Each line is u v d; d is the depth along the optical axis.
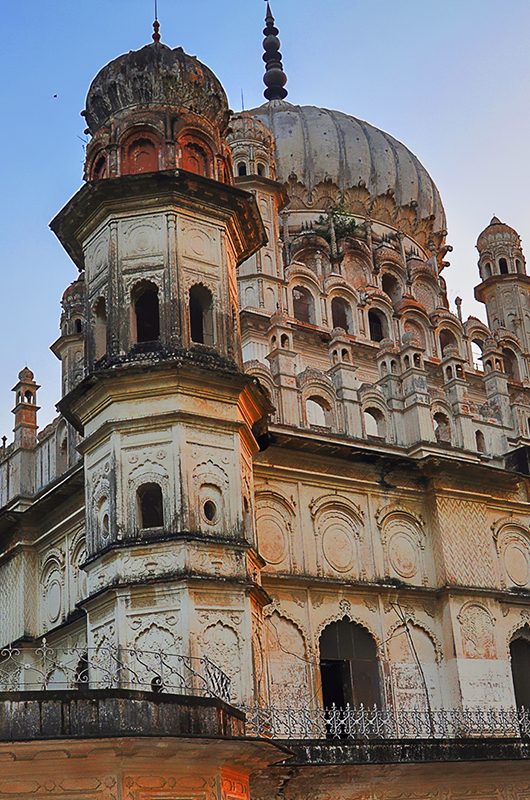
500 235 36.88
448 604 24.16
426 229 37.03
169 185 20.52
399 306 32.84
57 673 23.28
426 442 25.20
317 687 21.95
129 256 20.50
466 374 32.25
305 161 34.81
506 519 26.25
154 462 19.03
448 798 21.17
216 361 20.08
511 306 36.06
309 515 23.31
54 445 26.55
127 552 18.45
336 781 19.72
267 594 20.39
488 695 23.81
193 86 22.23
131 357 19.73
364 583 23.36
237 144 31.83
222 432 19.59
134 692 14.09
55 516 24.64
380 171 35.59
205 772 14.59
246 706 17.89
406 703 23.14
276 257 31.09
